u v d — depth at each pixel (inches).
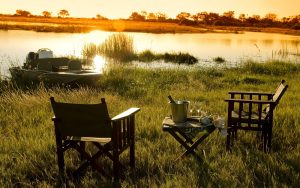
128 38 1142.3
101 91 489.1
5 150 245.0
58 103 190.7
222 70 800.3
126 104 404.8
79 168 200.4
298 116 331.3
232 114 264.5
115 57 1086.4
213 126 224.2
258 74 758.5
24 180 200.2
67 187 192.4
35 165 217.9
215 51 1454.2
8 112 359.3
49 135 275.4
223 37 3004.4
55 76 547.8
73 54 1139.9
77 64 608.1
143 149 239.8
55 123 198.4
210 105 398.9
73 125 194.4
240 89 556.7
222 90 537.0
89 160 198.5
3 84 553.0
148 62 1022.4
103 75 617.0
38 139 262.4
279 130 290.2
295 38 3120.1
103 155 233.1
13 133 285.3
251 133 283.0
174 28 5088.6
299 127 294.8
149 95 474.3
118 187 188.9
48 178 201.2
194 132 219.8
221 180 191.9
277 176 200.1
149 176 201.5
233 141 261.9
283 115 333.7
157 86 559.2
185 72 722.8
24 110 362.3
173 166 216.7
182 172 207.6
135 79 617.3
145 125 296.8
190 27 5861.2
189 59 1060.5
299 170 209.9
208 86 586.6
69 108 189.9
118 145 196.5
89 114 188.9
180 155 225.1
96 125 191.3
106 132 191.9
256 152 237.9
